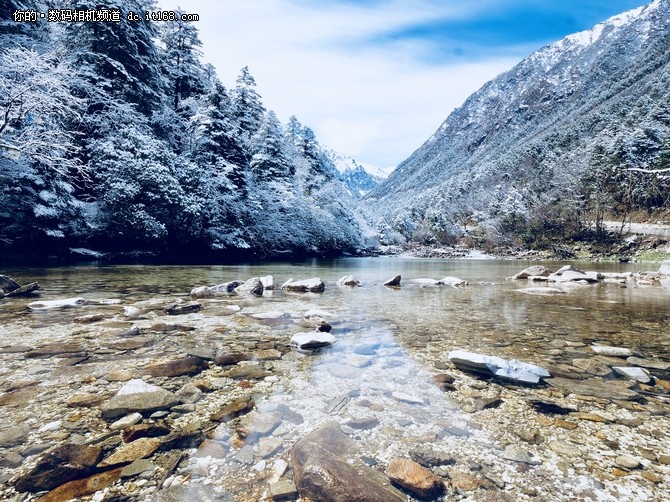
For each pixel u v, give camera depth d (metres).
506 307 7.38
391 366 3.54
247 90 33.56
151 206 18.17
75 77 16.72
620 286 12.13
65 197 16.52
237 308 6.57
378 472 1.84
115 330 4.69
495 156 151.00
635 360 3.82
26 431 2.15
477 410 2.59
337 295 9.12
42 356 3.60
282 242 31.61
